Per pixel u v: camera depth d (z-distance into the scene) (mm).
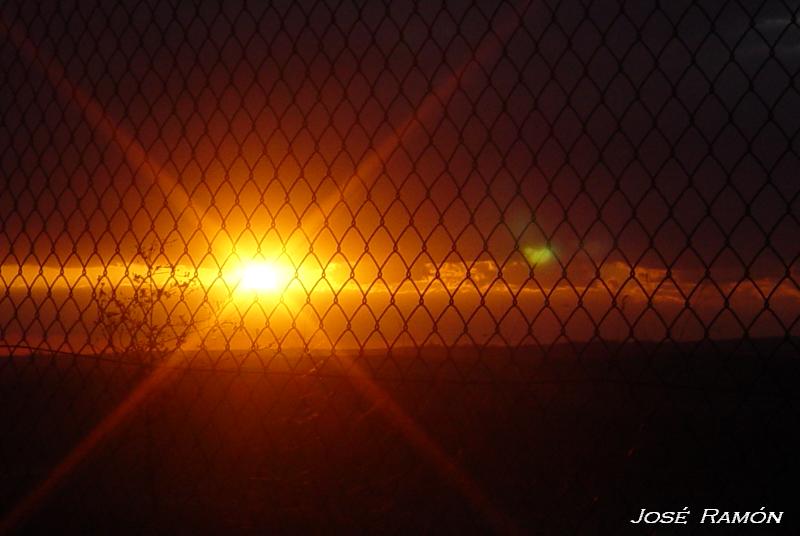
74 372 3633
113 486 3928
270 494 3562
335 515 3488
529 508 2963
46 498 3949
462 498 3160
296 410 3174
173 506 3801
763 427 2566
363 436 3287
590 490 2854
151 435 3828
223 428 3430
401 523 3379
